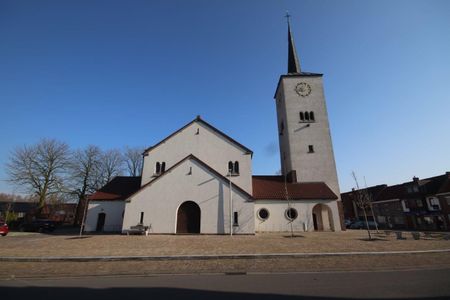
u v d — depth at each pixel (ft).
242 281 30.55
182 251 50.83
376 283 28.66
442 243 61.93
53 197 149.07
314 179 115.75
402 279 30.45
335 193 113.91
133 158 176.45
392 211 183.93
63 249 54.54
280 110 140.26
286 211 102.53
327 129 122.52
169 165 101.30
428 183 163.02
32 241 70.33
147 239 70.90
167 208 86.12
